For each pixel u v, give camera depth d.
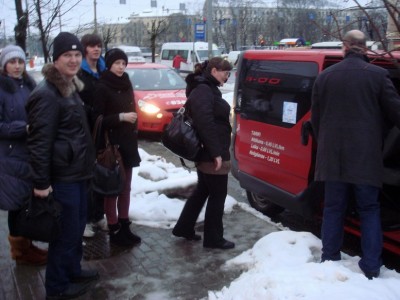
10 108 3.82
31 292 3.86
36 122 3.21
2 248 4.69
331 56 4.51
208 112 4.20
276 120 5.07
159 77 11.97
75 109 3.39
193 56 34.03
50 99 3.23
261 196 5.64
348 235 5.12
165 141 4.46
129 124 4.52
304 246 4.13
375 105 3.52
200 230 5.17
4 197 3.80
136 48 41.50
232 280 3.97
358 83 3.51
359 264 3.66
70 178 3.41
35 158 3.23
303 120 4.66
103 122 4.37
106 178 4.36
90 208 4.78
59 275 3.62
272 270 3.64
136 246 4.70
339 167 3.59
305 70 4.75
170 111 10.66
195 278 4.03
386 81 3.49
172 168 7.29
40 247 4.66
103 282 3.97
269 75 5.28
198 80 4.32
